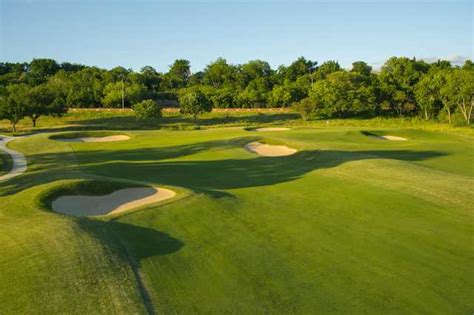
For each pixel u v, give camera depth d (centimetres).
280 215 2145
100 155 4328
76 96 11206
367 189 2552
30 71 16575
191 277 1475
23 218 1991
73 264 1461
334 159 3459
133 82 12938
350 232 1916
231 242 1797
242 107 11462
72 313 1203
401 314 1263
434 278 1487
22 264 1463
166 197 2425
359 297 1355
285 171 3206
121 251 1638
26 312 1204
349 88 9881
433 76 9212
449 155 4150
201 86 13638
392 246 1761
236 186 2781
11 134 7262
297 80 13400
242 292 1377
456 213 2128
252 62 15100
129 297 1299
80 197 2405
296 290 1397
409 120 9062
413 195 2397
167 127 8456
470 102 8644
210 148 4334
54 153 4512
